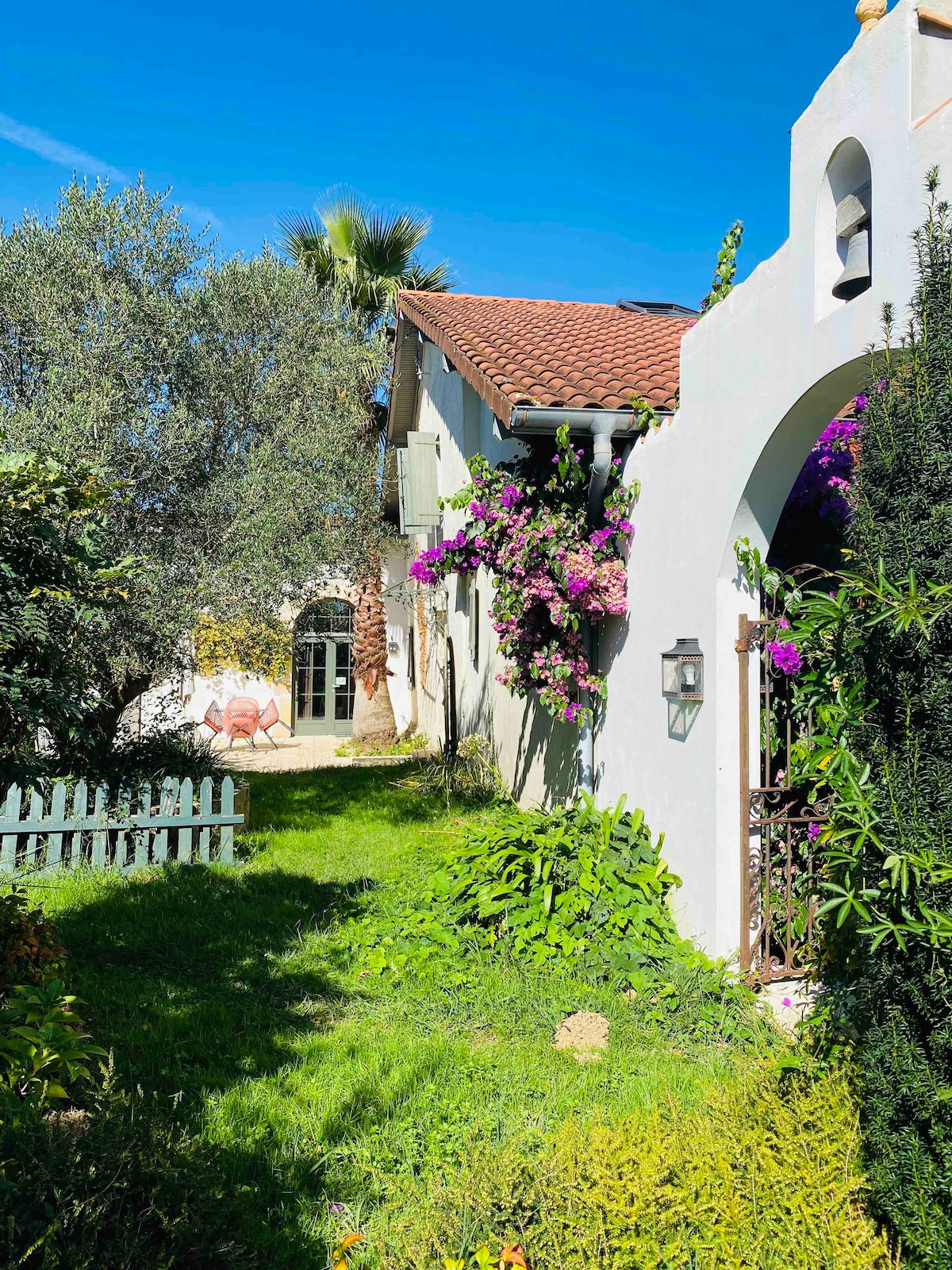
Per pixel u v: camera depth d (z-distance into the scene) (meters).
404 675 19.66
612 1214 2.36
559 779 7.58
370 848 7.85
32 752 4.14
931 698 2.21
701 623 4.98
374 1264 2.64
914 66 3.35
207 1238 2.35
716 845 4.75
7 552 3.50
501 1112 3.44
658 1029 4.20
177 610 7.80
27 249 7.71
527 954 5.05
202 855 7.16
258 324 8.92
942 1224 2.18
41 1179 2.11
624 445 6.18
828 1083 2.79
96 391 7.32
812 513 5.57
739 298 4.61
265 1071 3.82
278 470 8.53
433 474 12.85
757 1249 2.30
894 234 3.41
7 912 3.83
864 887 2.39
